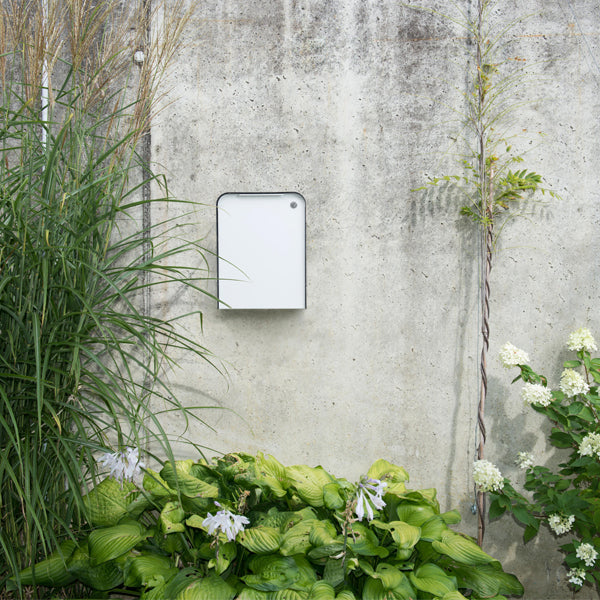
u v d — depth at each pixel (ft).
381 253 8.17
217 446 8.26
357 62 8.18
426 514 6.69
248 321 8.27
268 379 8.26
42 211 6.33
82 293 6.55
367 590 5.92
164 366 8.27
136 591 6.64
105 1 7.70
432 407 8.15
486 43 8.08
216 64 8.23
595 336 8.07
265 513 6.66
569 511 7.14
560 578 7.99
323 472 7.24
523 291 8.14
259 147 8.23
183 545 6.47
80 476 6.31
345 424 8.20
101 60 7.45
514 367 8.04
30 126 6.82
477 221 8.05
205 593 5.57
